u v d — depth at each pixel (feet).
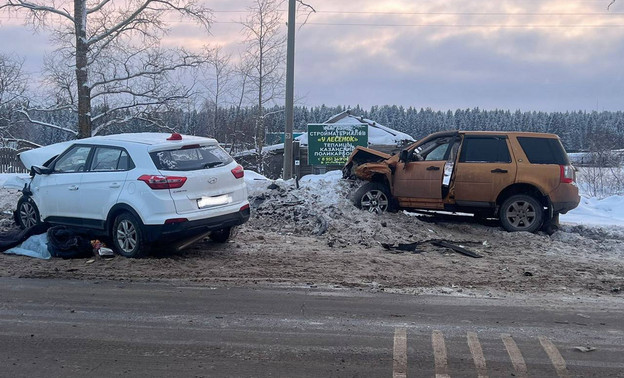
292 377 14.64
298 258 27.58
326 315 19.49
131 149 26.76
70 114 69.97
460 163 34.17
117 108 61.98
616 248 30.86
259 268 25.67
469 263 27.27
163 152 26.40
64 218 29.14
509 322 18.97
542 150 33.63
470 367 15.31
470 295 22.11
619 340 17.42
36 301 20.86
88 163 28.32
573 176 33.58
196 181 26.25
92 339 17.17
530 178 32.99
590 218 41.06
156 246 27.50
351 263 26.73
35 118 71.67
